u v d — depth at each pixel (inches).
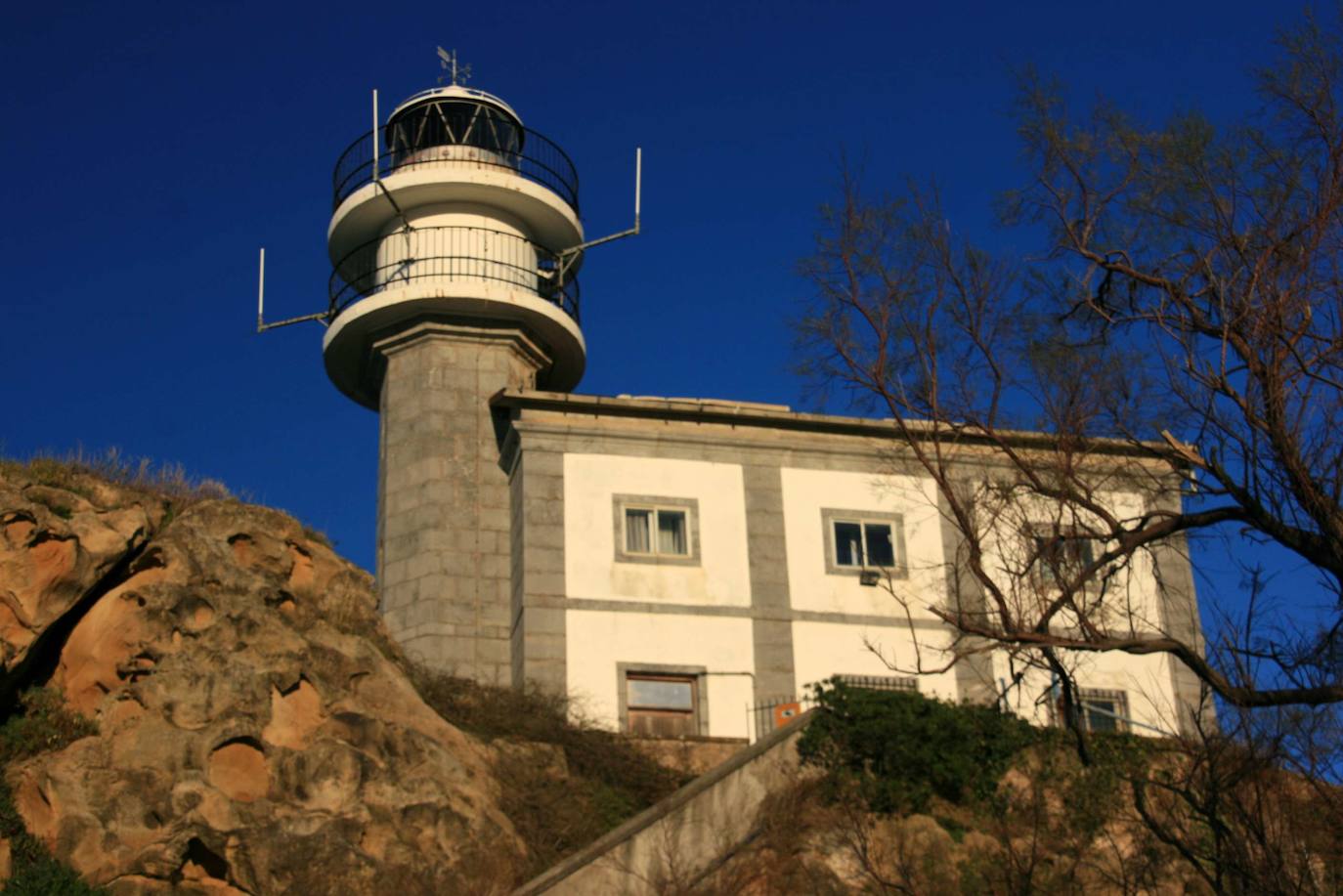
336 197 1348.4
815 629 1121.4
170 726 794.8
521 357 1283.2
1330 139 641.0
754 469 1166.3
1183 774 709.9
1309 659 584.1
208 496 978.1
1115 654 1109.1
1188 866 798.5
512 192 1306.6
